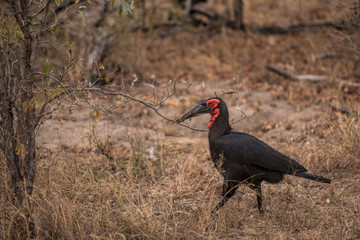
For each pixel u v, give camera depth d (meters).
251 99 20.91
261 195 10.95
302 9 37.28
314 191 12.38
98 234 9.50
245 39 31.28
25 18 8.83
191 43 30.31
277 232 10.22
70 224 9.20
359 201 11.60
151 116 19.00
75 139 16.09
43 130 16.33
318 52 27.12
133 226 9.66
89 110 18.86
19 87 9.11
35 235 9.30
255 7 39.22
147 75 23.67
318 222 10.61
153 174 13.25
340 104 18.64
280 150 14.98
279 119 18.84
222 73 25.00
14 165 9.37
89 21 20.84
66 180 12.09
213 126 10.87
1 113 9.16
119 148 15.17
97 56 20.62
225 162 10.59
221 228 10.21
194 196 12.12
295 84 22.77
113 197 11.58
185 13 33.41
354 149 14.03
